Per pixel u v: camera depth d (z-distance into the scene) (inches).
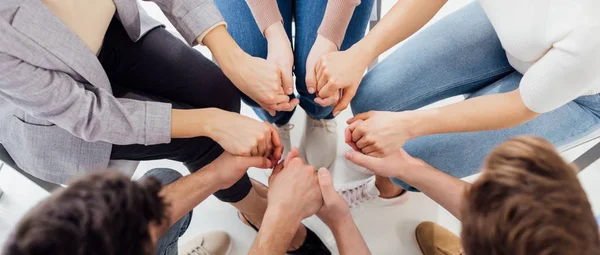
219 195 40.5
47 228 17.1
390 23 37.3
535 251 18.4
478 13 41.6
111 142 32.2
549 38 30.9
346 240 36.6
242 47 42.8
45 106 28.8
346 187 50.8
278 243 33.1
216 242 48.3
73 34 29.4
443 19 43.1
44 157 33.6
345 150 54.4
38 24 27.6
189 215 40.0
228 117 34.4
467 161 39.1
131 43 38.3
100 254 17.9
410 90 41.2
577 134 37.8
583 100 37.2
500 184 20.2
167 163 54.1
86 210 18.3
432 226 48.1
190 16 35.9
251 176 53.6
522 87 32.2
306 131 52.9
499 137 38.3
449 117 34.6
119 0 33.1
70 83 29.5
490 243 20.1
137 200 20.6
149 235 20.8
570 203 19.0
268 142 35.8
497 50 40.2
